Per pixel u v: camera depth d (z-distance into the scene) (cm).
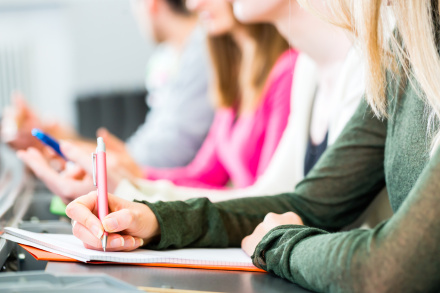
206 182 222
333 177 112
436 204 69
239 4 140
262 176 179
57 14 465
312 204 112
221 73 215
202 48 259
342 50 140
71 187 132
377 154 111
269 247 87
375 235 72
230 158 210
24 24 466
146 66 453
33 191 164
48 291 68
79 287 69
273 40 202
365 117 111
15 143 203
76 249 90
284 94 197
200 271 86
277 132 195
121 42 457
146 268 87
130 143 317
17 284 69
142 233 95
